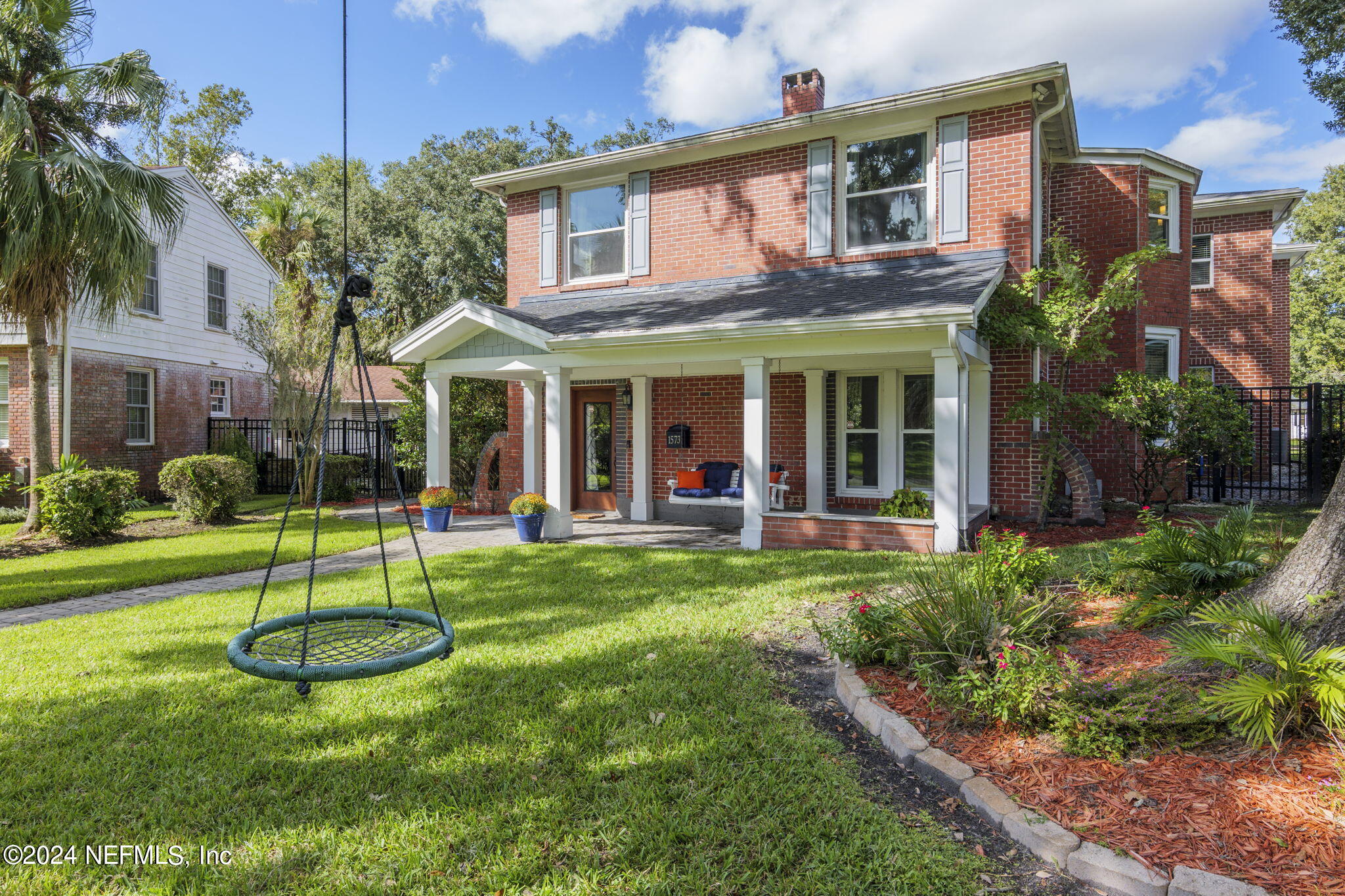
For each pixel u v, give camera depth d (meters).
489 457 14.80
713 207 12.52
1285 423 17.89
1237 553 5.31
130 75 11.33
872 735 3.98
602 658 5.13
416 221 26.25
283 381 15.73
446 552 9.88
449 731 4.02
